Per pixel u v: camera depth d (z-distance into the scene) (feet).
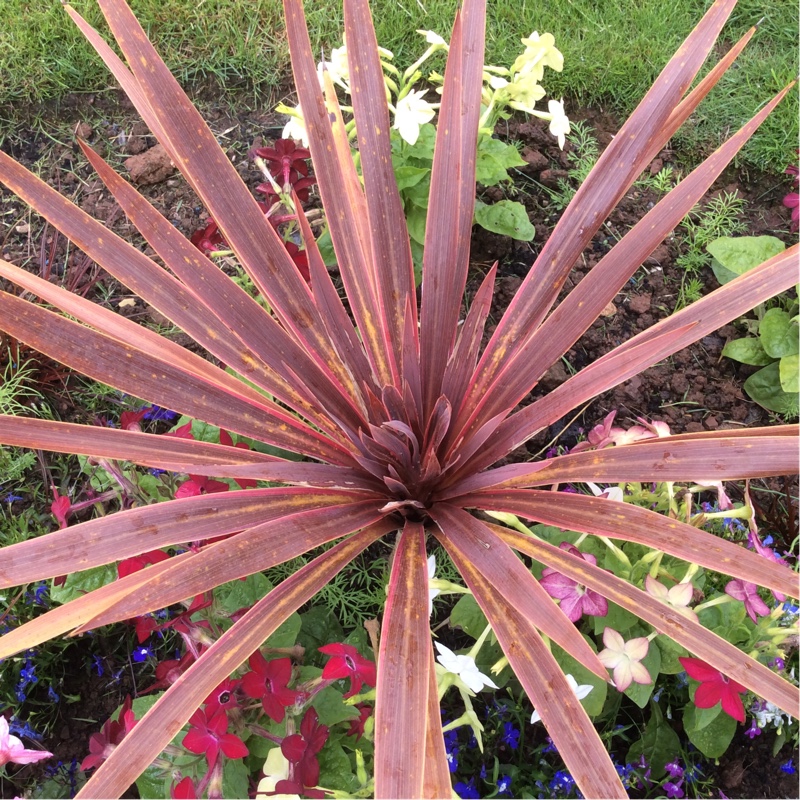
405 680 1.73
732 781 2.73
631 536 1.96
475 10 2.35
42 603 2.74
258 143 3.79
